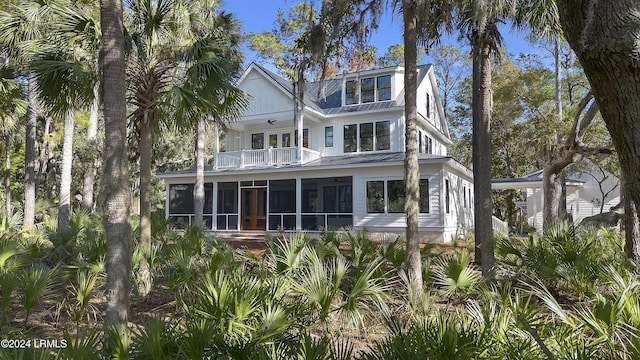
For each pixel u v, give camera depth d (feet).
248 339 11.69
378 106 68.80
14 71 38.78
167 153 110.32
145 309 20.94
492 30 28.89
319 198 68.13
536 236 30.37
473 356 10.10
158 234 36.47
